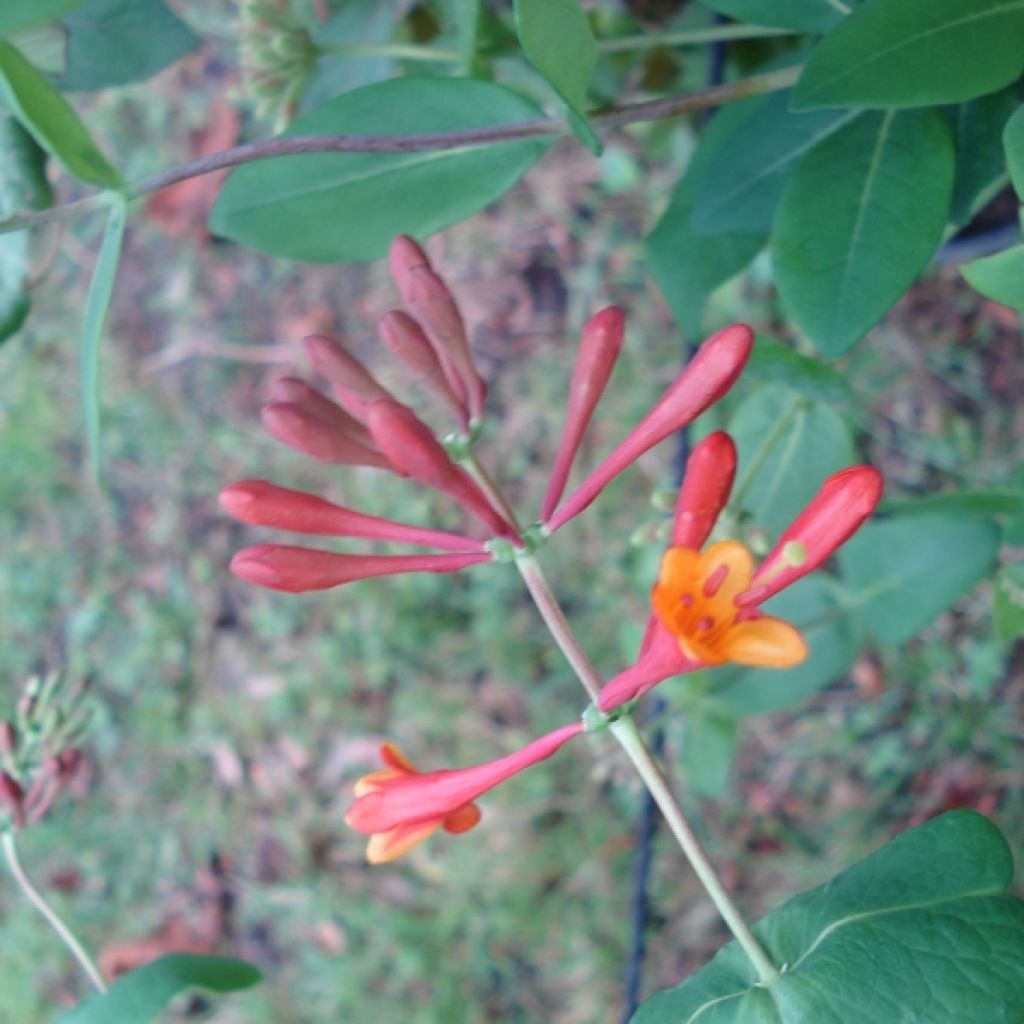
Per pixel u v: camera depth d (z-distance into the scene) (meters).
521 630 0.62
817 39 0.33
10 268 0.32
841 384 0.29
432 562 0.22
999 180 0.30
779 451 0.36
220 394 0.67
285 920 0.65
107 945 0.66
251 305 0.67
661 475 0.59
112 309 0.68
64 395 0.68
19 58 0.24
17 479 0.69
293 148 0.26
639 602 0.59
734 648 0.20
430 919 0.63
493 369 0.63
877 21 0.23
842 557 0.39
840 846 0.56
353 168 0.28
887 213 0.25
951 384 0.54
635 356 0.60
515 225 0.63
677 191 0.33
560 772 0.62
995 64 0.23
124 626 0.68
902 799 0.56
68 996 0.66
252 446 0.66
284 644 0.66
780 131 0.29
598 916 0.60
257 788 0.66
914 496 0.55
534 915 0.61
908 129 0.25
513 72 0.44
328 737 0.65
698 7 0.42
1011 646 0.54
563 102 0.23
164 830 0.67
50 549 0.69
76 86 0.32
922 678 0.56
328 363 0.22
